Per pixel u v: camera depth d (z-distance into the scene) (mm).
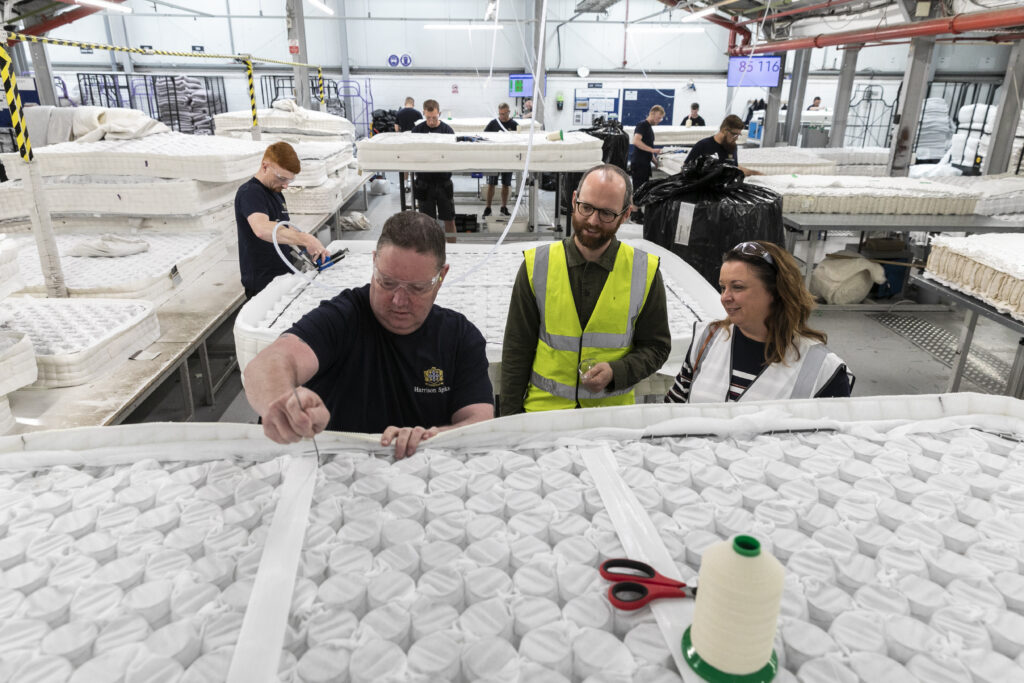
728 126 5934
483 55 14695
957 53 13578
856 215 5305
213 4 14234
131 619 870
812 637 855
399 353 1641
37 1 6133
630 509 1081
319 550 1001
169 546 1007
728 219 3629
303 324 1501
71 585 928
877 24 7465
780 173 7949
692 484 1194
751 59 10094
